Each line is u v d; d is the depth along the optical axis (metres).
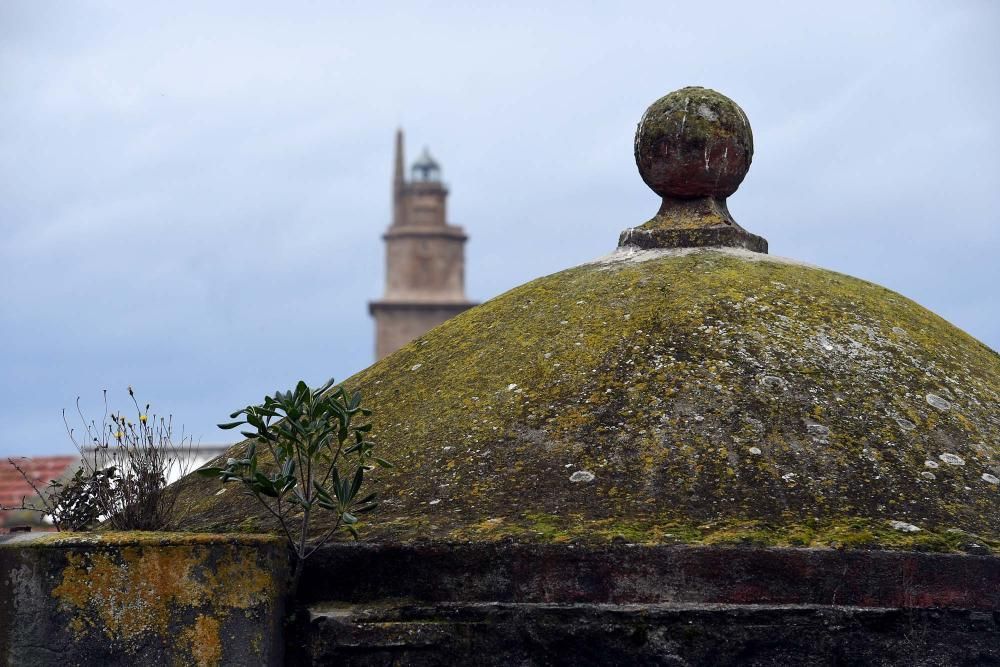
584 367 7.48
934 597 6.45
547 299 8.23
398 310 77.75
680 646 6.36
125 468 7.55
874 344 7.68
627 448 6.95
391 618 6.56
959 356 7.95
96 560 6.35
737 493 6.69
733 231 8.37
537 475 6.92
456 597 6.59
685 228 8.37
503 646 6.46
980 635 6.45
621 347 7.54
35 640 6.31
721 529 6.50
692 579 6.41
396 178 80.25
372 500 7.02
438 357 8.13
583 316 7.88
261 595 6.51
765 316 7.70
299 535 6.91
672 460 6.86
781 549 6.41
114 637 6.31
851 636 6.37
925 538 6.52
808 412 7.10
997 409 7.54
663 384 7.25
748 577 6.41
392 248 79.56
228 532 6.94
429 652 6.49
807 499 6.67
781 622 6.36
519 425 7.24
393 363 8.39
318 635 6.57
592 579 6.46
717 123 8.38
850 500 6.69
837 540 6.45
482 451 7.15
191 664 6.35
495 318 8.27
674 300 7.80
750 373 7.29
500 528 6.62
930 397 7.40
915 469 6.91
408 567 6.67
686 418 7.04
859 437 7.02
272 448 6.87
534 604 6.48
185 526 7.27
